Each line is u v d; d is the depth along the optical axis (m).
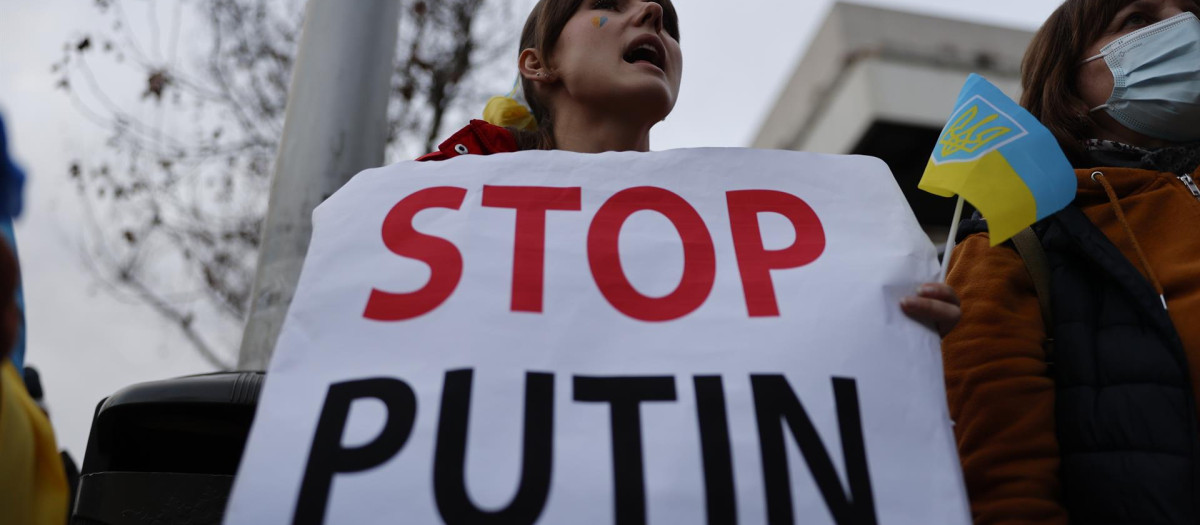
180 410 1.77
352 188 1.45
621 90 1.86
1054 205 1.45
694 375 1.25
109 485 1.73
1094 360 1.54
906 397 1.27
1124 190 1.70
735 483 1.17
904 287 1.37
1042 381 1.54
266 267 2.70
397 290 1.31
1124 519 1.41
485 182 1.46
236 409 1.76
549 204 1.44
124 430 1.80
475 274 1.33
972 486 1.51
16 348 1.25
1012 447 1.49
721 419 1.21
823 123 10.22
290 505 1.12
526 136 1.98
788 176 1.51
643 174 1.49
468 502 1.13
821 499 1.17
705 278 1.36
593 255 1.38
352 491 1.13
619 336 1.29
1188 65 1.77
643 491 1.15
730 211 1.46
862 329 1.32
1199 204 1.65
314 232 1.39
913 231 1.44
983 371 1.56
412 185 1.45
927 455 1.23
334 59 2.96
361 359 1.25
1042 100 1.94
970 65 9.74
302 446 1.16
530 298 1.31
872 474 1.20
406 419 1.19
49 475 1.21
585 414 1.21
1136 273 1.55
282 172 2.84
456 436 1.18
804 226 1.45
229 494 1.72
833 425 1.23
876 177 1.51
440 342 1.26
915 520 1.18
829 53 10.25
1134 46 1.83
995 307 1.61
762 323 1.31
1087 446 1.49
